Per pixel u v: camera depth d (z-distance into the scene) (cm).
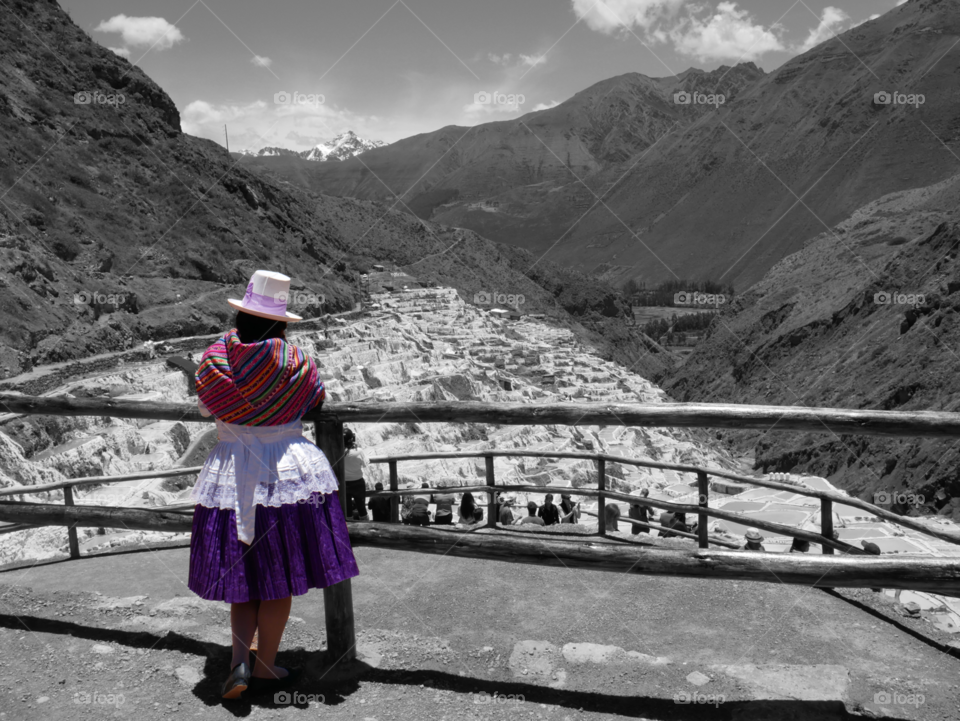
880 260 12338
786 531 583
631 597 564
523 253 18038
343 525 424
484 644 489
